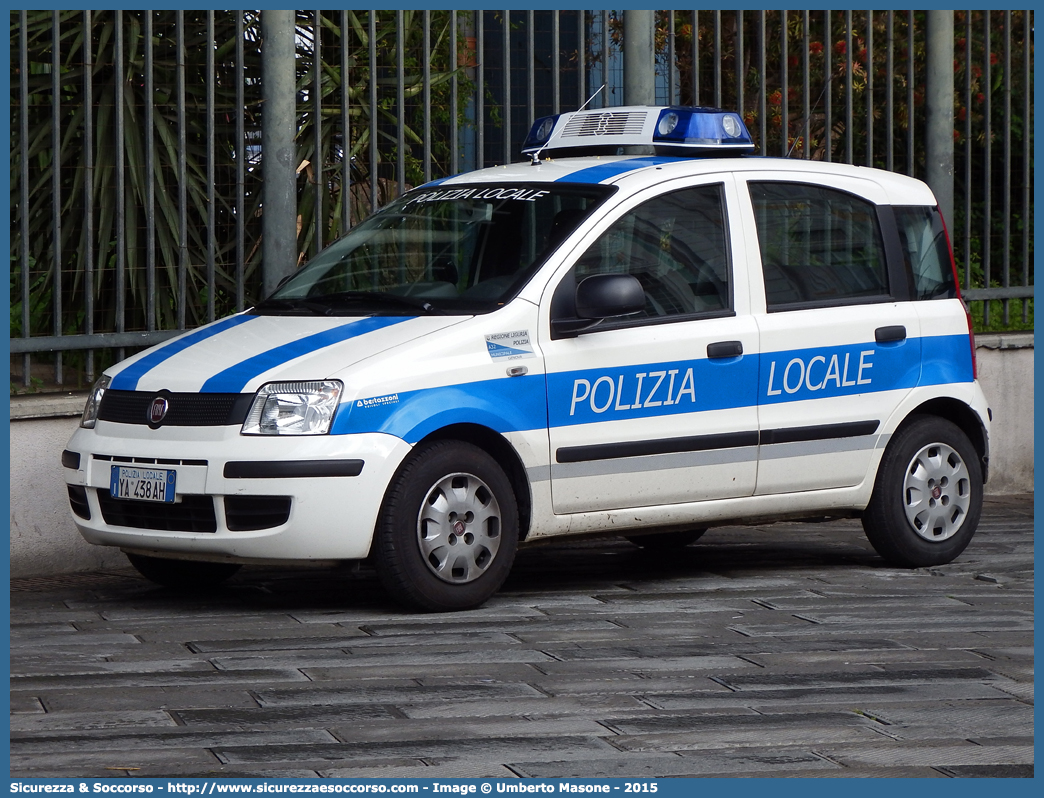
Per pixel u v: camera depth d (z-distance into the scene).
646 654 6.87
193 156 10.88
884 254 9.38
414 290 8.48
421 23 11.68
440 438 7.86
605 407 8.18
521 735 5.56
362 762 5.23
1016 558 9.70
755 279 8.80
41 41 10.62
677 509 8.51
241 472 7.41
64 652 6.92
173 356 8.17
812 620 7.68
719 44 12.11
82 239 10.22
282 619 7.73
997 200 14.15
